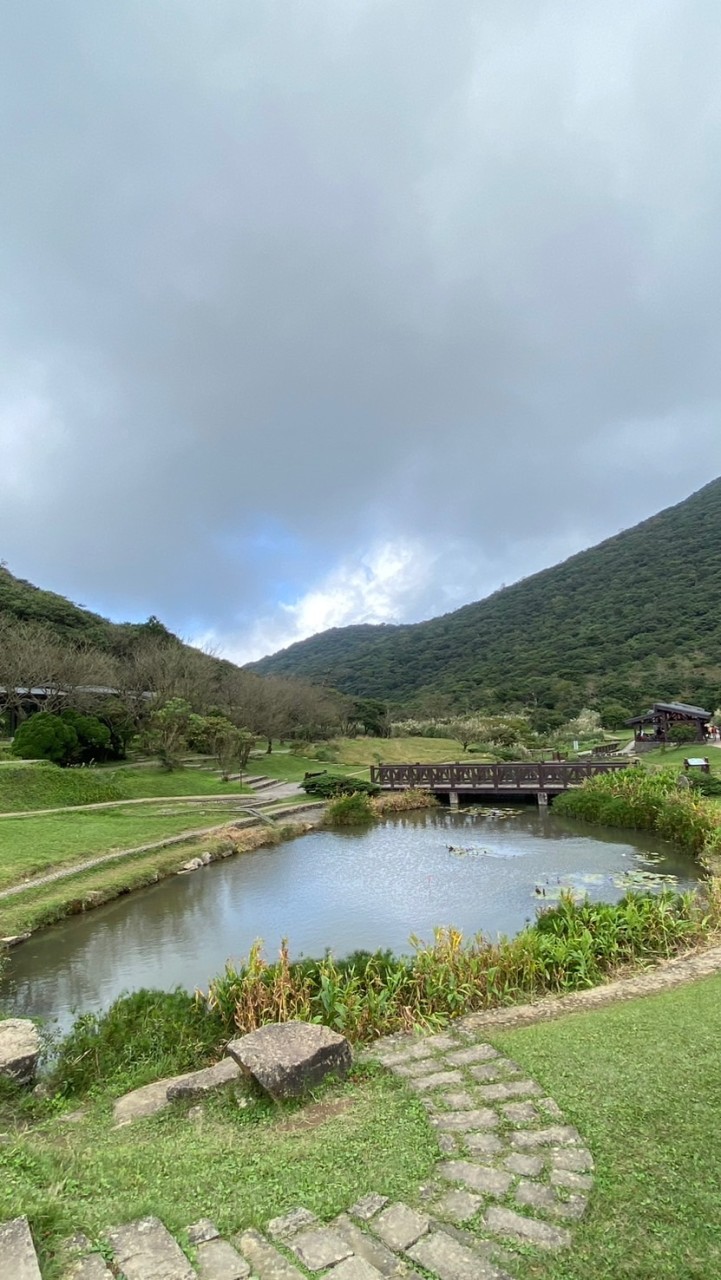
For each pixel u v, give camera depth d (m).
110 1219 3.03
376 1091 4.75
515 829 21.06
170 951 10.77
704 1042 5.09
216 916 12.61
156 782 26.50
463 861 16.72
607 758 33.09
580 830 20.30
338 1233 3.00
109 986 9.36
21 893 12.62
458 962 7.79
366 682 95.44
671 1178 3.32
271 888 14.50
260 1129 4.38
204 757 35.88
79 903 12.83
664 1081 4.41
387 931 11.46
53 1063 6.16
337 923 12.00
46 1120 5.04
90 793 22.41
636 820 19.42
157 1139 4.38
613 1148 3.65
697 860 15.64
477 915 12.20
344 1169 3.60
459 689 76.88
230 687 41.97
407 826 22.16
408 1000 7.30
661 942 9.00
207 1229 2.99
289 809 23.61
